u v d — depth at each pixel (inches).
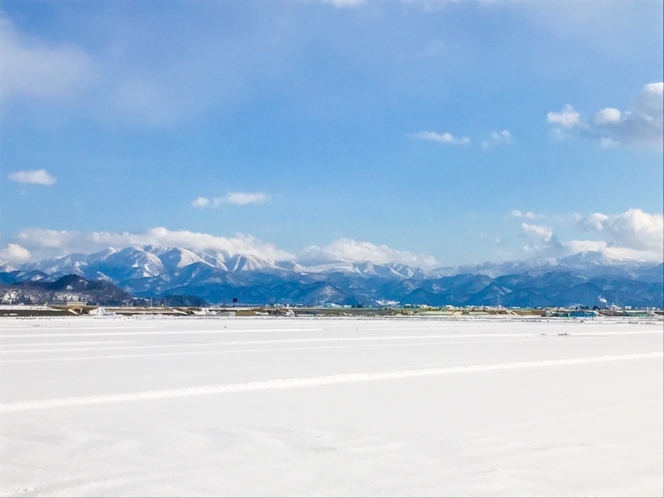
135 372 933.2
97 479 412.2
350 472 450.6
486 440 559.8
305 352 1326.3
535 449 538.0
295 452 494.0
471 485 439.5
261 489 406.0
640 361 1280.8
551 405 733.3
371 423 606.5
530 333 2330.2
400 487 425.7
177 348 1376.7
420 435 565.6
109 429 545.6
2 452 467.2
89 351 1256.2
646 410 715.4
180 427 561.9
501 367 1098.7
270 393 760.3
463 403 726.5
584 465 499.2
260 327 2491.4
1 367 962.7
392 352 1364.4
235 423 586.2
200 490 398.3
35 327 2158.0
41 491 385.7
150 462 453.4
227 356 1208.8
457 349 1480.1
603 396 804.6
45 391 734.5
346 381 877.8
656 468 498.3
